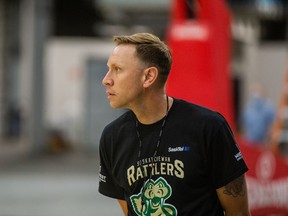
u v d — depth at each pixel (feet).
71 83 103.30
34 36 95.20
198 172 17.20
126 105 17.61
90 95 96.73
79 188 64.59
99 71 96.22
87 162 89.15
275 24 95.91
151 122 17.65
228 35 34.17
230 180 17.29
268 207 36.42
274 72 96.53
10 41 115.03
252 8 84.38
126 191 18.13
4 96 115.96
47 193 60.85
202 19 33.58
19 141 114.62
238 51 92.79
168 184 17.26
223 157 17.29
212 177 17.44
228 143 17.33
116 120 18.33
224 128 17.39
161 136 17.47
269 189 36.45
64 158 93.09
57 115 103.60
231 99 34.60
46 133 97.96
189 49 33.37
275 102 97.09
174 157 17.28
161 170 17.37
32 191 62.18
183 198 17.25
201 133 17.22
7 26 114.73
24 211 50.67
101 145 18.52
